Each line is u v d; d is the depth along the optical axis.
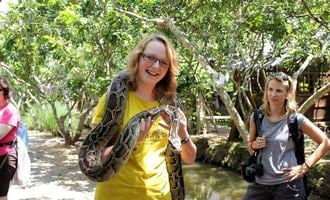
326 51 12.51
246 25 10.98
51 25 12.27
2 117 5.19
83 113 16.47
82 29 9.42
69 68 14.25
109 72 12.50
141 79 3.02
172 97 3.21
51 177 10.38
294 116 4.32
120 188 2.89
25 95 22.20
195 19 11.55
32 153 14.53
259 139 4.36
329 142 4.29
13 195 8.45
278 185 4.27
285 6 10.97
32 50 14.11
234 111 9.42
